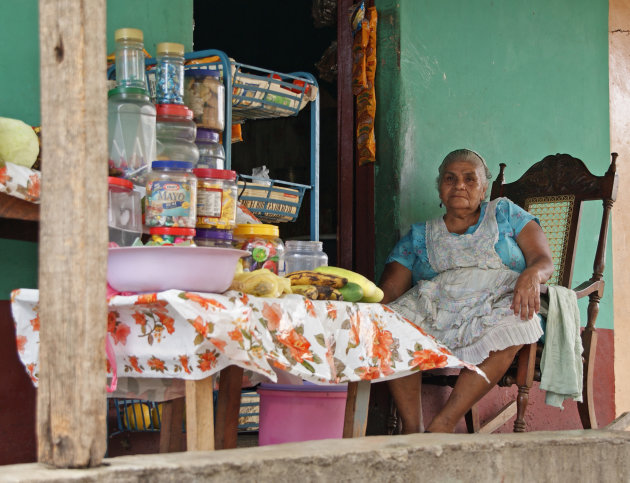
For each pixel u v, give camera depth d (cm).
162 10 375
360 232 486
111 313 234
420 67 489
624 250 634
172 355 223
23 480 167
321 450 231
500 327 371
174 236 248
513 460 282
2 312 316
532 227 411
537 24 571
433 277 423
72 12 182
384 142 480
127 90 291
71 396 181
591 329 435
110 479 179
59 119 184
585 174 451
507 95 548
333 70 514
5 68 325
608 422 610
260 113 372
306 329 250
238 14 698
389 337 284
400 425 445
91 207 183
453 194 414
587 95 610
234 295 232
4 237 307
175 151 301
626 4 652
